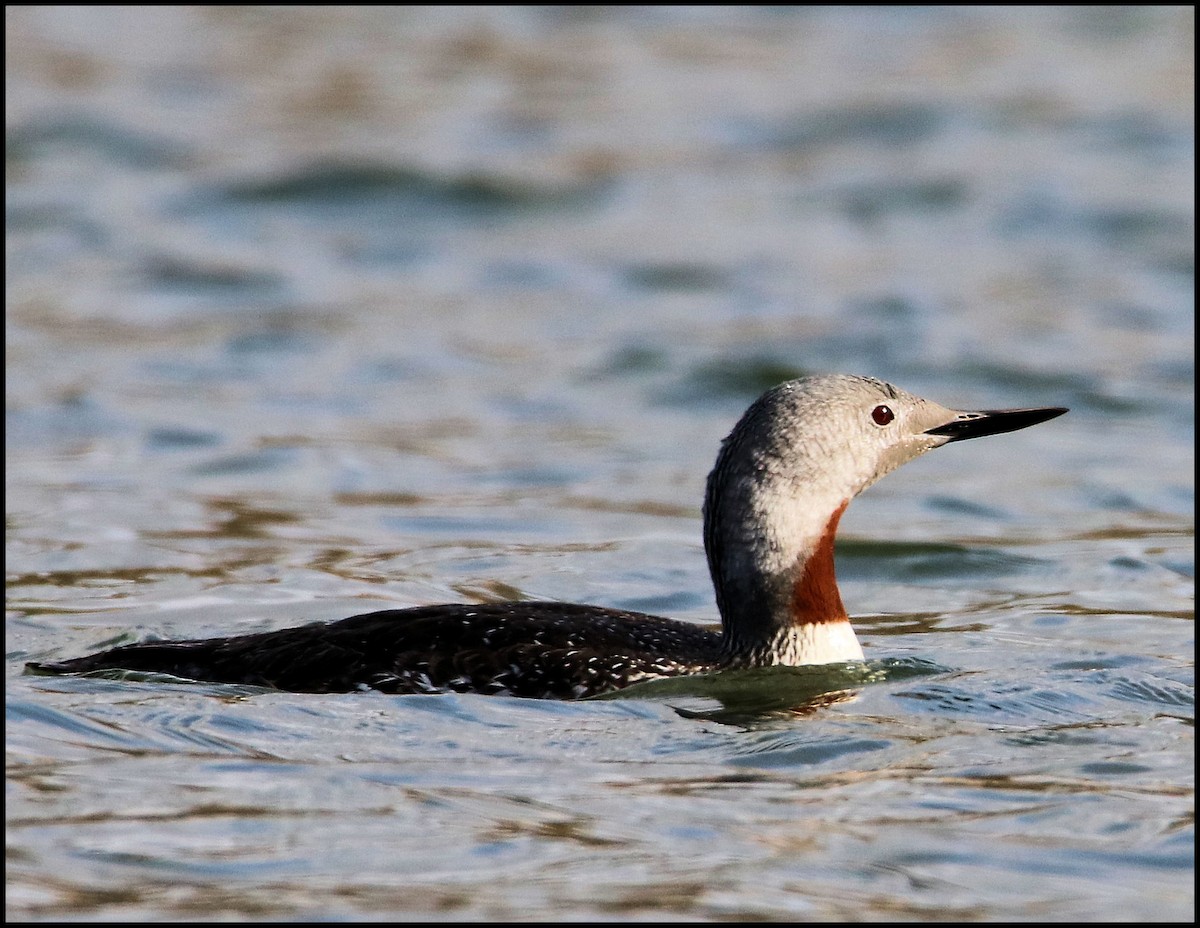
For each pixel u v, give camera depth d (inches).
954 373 791.1
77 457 664.4
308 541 553.9
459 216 1082.7
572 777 334.6
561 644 386.9
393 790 324.8
